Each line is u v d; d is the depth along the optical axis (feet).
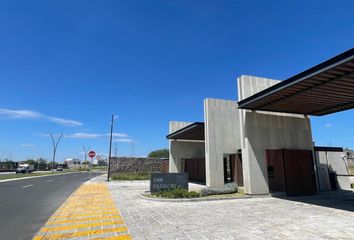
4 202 38.24
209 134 58.13
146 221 25.66
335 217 27.04
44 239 19.90
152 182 45.68
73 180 89.71
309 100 40.29
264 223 24.48
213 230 22.03
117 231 21.97
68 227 23.45
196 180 80.38
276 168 47.91
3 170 181.47
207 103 59.36
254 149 44.98
